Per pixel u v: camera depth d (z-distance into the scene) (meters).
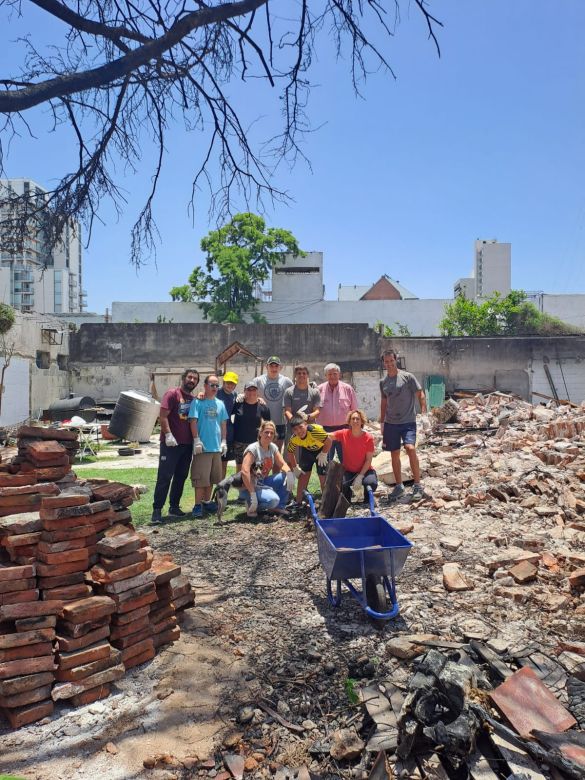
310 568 5.97
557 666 3.79
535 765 2.84
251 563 6.17
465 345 27.77
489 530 6.87
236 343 24.42
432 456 10.45
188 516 8.17
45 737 3.28
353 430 7.48
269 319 47.94
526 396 27.48
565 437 11.07
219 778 2.98
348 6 3.58
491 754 2.94
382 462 10.09
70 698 3.57
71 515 3.69
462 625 4.52
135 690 3.74
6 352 20.80
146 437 19.41
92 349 28.25
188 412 7.93
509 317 40.59
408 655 3.97
